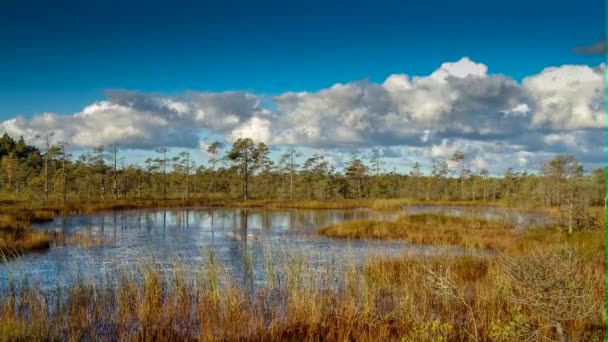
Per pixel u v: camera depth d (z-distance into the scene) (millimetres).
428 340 9672
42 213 45219
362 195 97438
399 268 17781
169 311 12609
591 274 13180
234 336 11070
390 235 30703
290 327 11570
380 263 18562
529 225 31312
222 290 14320
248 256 22641
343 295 13555
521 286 8117
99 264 20516
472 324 11281
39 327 10883
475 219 38156
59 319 11969
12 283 14508
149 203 64375
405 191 102812
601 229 24578
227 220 45156
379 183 101875
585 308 7590
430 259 18562
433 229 32656
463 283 15430
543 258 7711
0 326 10594
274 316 12375
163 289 15281
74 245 26344
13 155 103500
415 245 26797
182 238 30484
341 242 28500
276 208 64688
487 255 20422
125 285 14664
